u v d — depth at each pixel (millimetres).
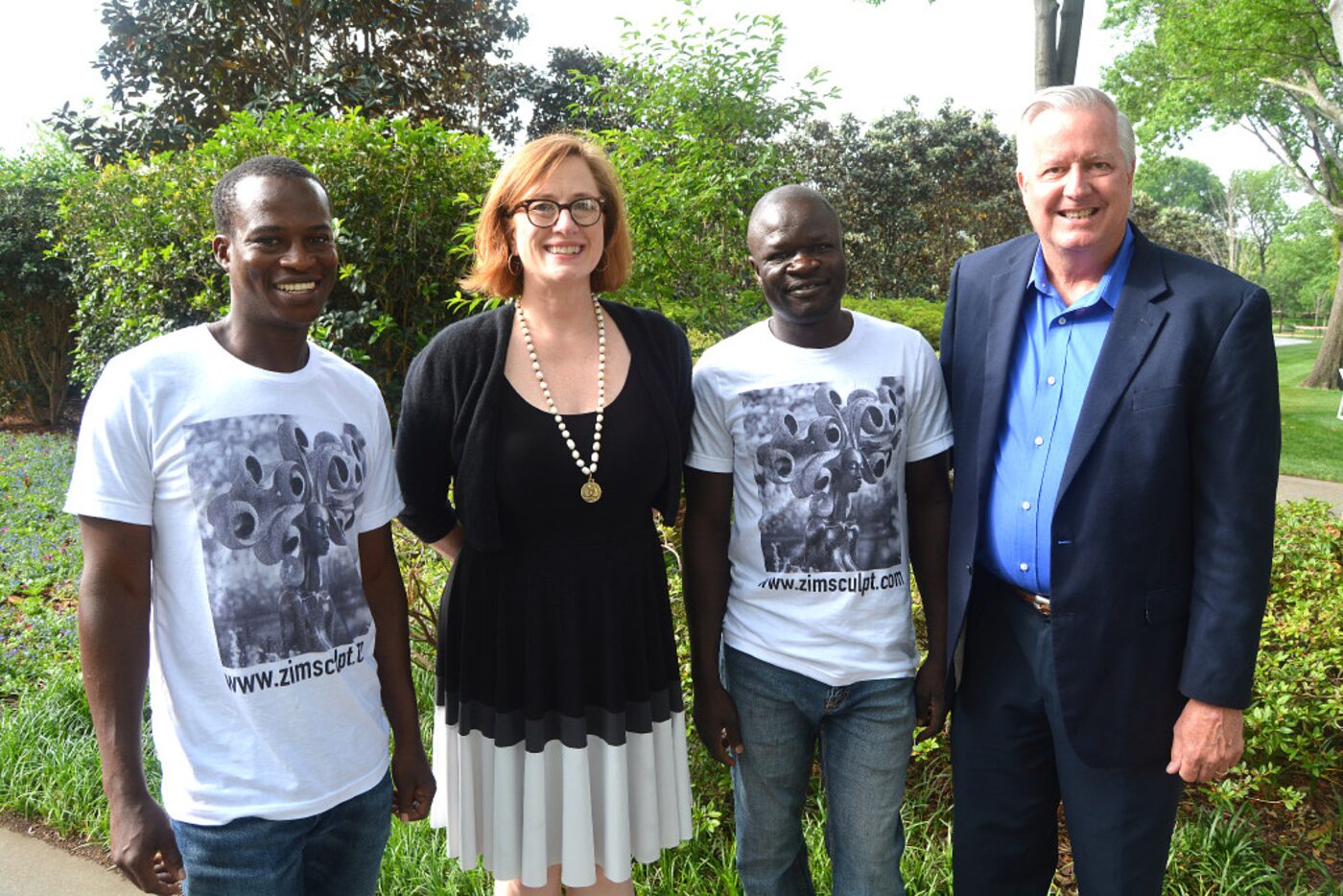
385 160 6445
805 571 2205
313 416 1744
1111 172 1979
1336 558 4910
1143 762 2037
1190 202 65875
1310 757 3148
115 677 1581
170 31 10805
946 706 2293
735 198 5746
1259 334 1900
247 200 1679
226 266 1740
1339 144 22391
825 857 2748
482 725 2139
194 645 1634
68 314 11836
